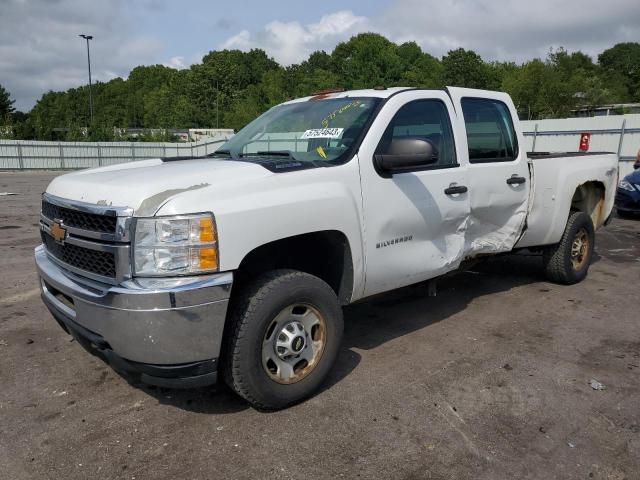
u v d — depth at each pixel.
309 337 3.48
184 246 2.90
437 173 4.27
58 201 3.40
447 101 4.54
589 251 6.26
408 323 4.93
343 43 98.31
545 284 6.22
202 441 3.09
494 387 3.72
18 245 8.36
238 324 3.14
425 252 4.23
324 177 3.52
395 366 4.04
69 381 3.80
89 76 53.16
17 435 3.15
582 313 5.23
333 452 2.99
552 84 43.31
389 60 80.81
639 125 19.75
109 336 2.95
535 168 5.34
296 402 3.47
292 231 3.27
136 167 3.81
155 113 104.81
